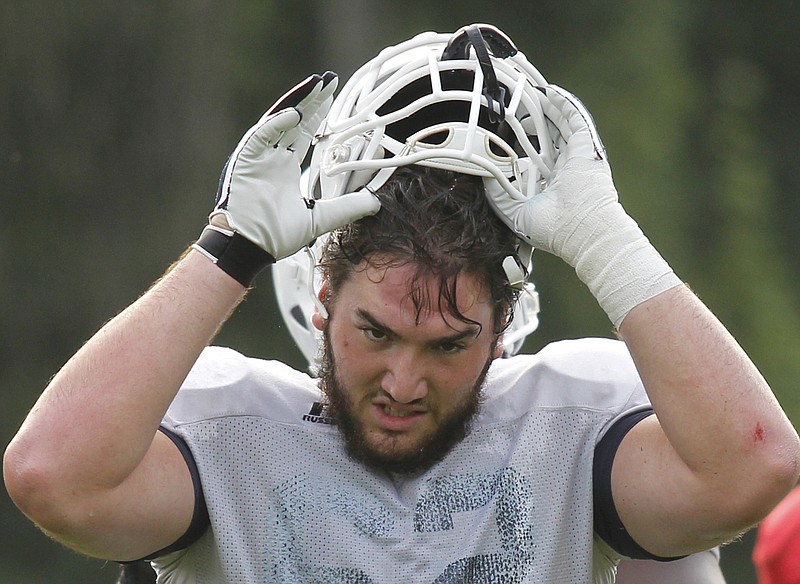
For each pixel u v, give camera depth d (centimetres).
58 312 4222
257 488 865
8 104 4281
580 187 857
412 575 859
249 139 828
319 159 898
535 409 894
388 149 866
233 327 3694
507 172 875
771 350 4588
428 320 824
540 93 890
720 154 4969
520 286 876
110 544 827
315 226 836
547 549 873
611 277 845
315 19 4647
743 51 5519
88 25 4350
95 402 805
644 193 4591
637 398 899
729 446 823
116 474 805
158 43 4419
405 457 861
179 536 852
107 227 4319
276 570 857
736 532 848
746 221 4800
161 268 4291
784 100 5541
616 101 4697
